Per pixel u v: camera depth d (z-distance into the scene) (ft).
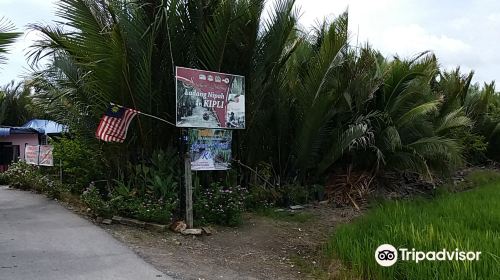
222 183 40.14
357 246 24.72
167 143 38.60
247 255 28.78
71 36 35.73
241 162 43.96
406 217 30.89
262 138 45.68
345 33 44.86
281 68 44.91
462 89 69.51
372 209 41.22
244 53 39.58
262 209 42.45
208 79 33.63
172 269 23.54
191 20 38.65
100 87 35.99
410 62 55.67
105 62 34.73
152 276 22.03
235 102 34.96
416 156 51.44
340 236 27.86
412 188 55.93
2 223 32.24
